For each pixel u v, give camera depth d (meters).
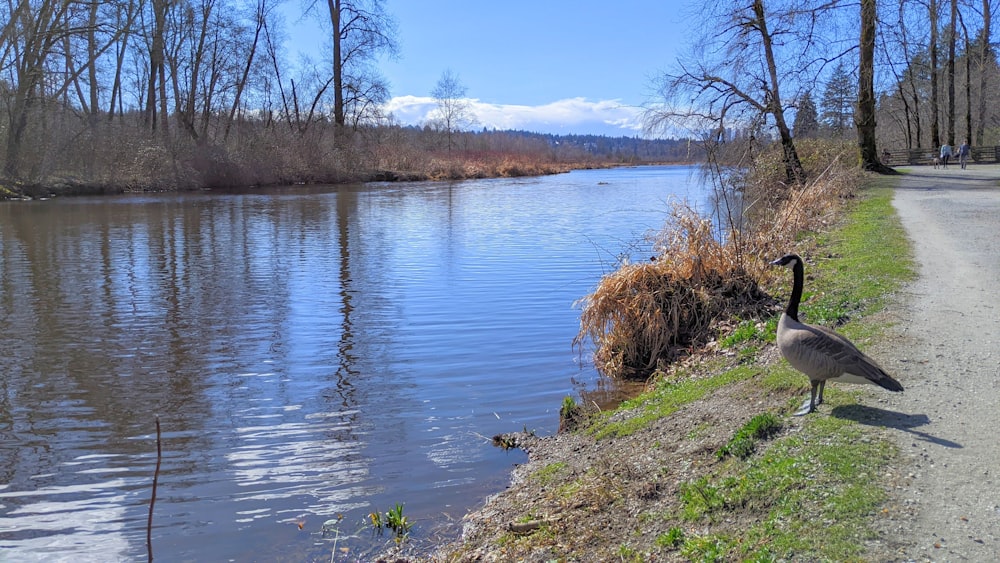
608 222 28.14
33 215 30.61
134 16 41.44
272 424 8.22
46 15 38.34
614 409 8.66
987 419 5.76
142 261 19.39
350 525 5.99
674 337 10.75
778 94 25.20
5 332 12.21
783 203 17.19
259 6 53.50
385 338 11.84
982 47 44.53
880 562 4.10
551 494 6.24
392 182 60.31
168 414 8.54
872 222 17.23
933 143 48.03
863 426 5.79
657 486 5.86
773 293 11.49
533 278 16.78
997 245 13.59
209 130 57.38
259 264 18.98
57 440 7.78
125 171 44.28
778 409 6.56
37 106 40.19
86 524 5.98
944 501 4.61
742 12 26.06
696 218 11.87
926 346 7.70
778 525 4.68
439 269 18.16
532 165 82.12
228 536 5.79
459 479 6.86
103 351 11.16
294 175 54.78
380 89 58.28
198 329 12.41
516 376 9.98
